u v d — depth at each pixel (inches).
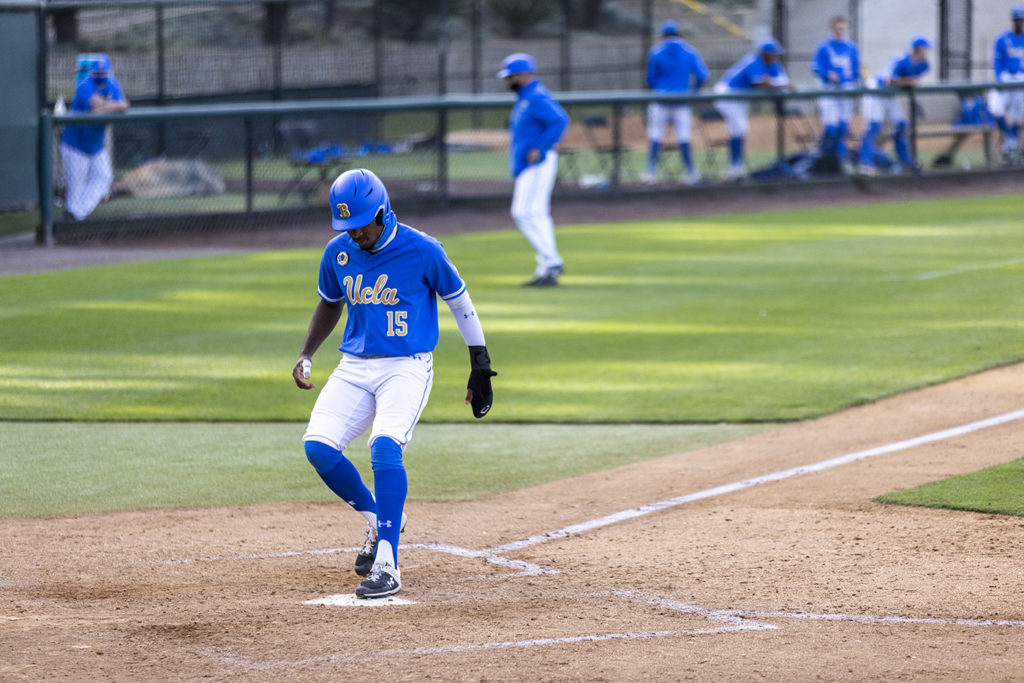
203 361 1443.2
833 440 1096.2
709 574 754.8
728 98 3034.0
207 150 2802.7
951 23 4436.5
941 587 716.7
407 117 3260.3
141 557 812.0
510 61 1870.1
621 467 1037.8
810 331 1571.1
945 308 1696.6
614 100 2967.5
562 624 665.6
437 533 860.6
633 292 1867.6
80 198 2442.2
